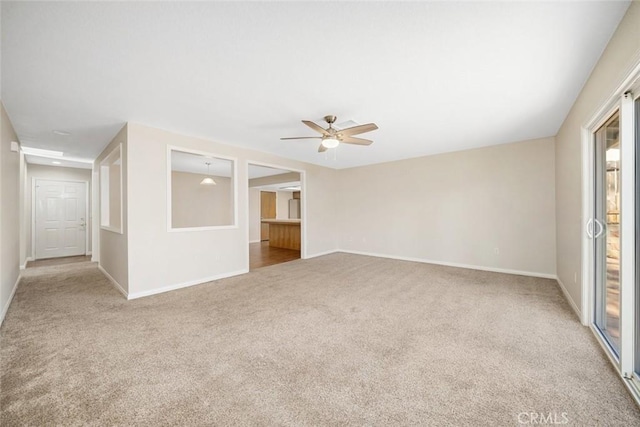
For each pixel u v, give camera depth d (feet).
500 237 14.83
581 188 8.14
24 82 7.34
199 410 4.65
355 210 21.52
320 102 8.88
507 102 8.97
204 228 13.28
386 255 19.72
